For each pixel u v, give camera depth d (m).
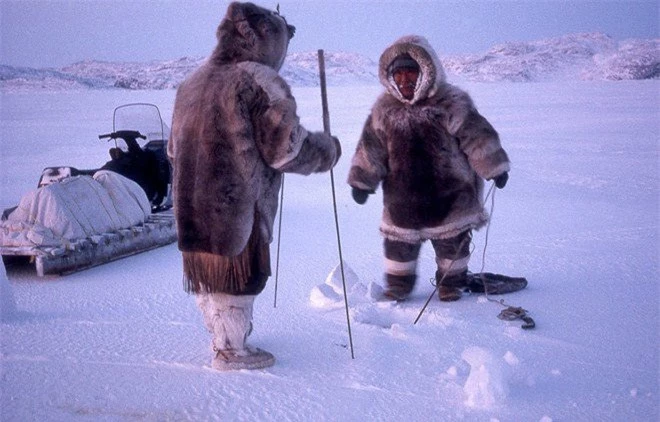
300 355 4.30
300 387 3.81
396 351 4.39
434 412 3.52
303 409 3.55
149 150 8.25
